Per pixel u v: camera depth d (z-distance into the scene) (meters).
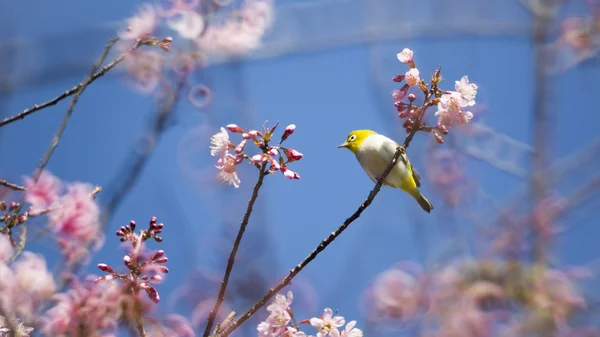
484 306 7.61
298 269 4.34
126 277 4.22
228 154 4.24
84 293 4.53
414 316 7.45
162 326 4.53
